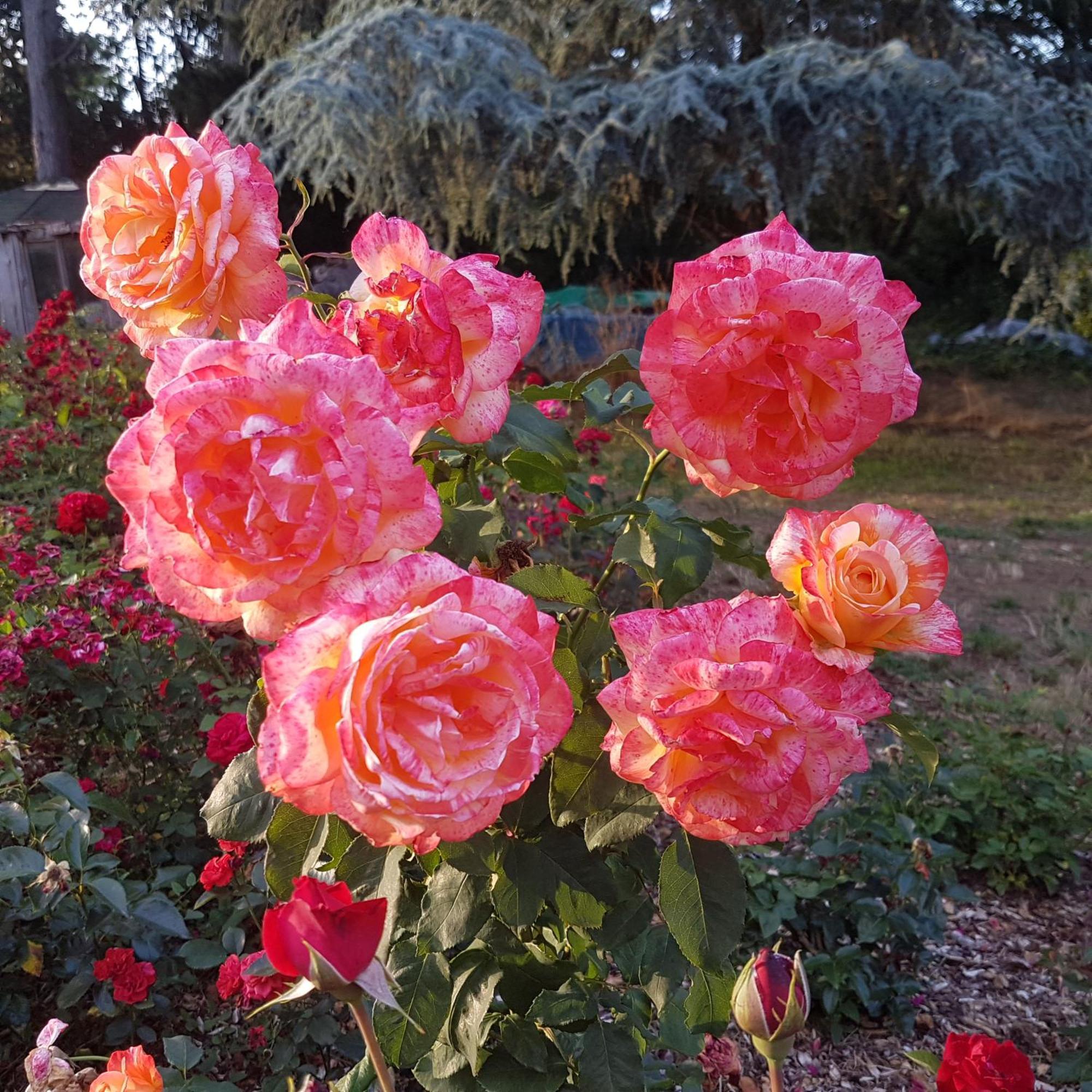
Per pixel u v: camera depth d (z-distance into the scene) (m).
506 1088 0.60
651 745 0.43
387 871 0.48
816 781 0.41
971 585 3.20
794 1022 0.44
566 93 4.97
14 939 1.10
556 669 0.50
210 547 0.37
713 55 5.20
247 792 0.52
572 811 0.49
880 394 0.44
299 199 5.49
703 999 0.56
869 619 0.43
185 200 0.47
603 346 5.04
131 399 3.08
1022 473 4.91
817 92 4.69
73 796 1.01
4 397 3.50
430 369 0.45
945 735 2.07
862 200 5.54
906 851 1.60
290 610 0.39
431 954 0.57
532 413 0.60
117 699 1.38
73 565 2.04
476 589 0.40
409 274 0.47
